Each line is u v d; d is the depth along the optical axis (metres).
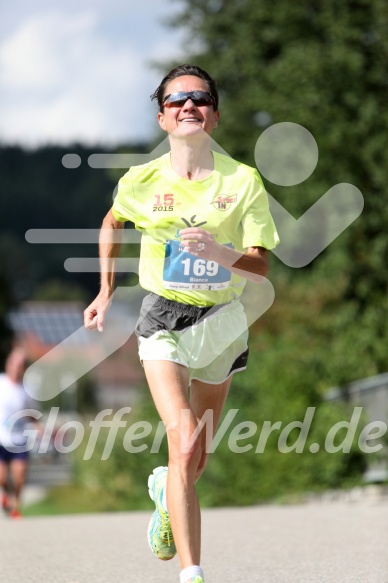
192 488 9.59
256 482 29.47
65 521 21.83
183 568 9.32
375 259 48.22
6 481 27.44
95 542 16.81
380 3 52.12
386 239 48.66
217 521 20.06
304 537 16.58
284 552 14.74
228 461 29.73
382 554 14.22
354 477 28.64
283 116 51.88
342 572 12.68
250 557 14.28
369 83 52.97
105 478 34.97
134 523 20.53
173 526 9.50
